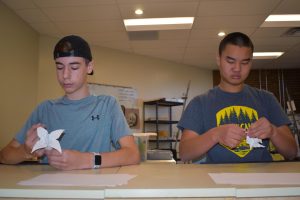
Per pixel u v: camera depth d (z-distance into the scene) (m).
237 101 1.46
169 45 5.05
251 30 4.36
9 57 3.48
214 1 3.36
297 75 7.02
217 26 4.17
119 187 0.61
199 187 0.61
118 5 3.45
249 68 1.39
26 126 1.31
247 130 1.11
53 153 0.94
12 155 1.11
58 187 0.62
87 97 1.29
